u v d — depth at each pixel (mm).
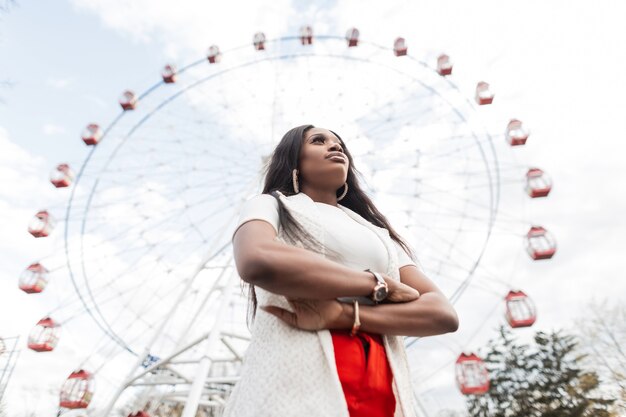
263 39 15367
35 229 12688
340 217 1599
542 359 22484
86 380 9945
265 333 1190
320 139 1875
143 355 10023
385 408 1144
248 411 1037
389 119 13727
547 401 20922
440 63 14570
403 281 1616
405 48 14891
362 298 1310
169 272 12406
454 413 21875
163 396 10086
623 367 20328
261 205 1377
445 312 1297
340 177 1744
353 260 1399
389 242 1590
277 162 1842
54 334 11555
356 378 1099
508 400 22000
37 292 12117
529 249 12508
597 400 20484
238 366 10719
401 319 1221
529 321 11070
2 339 12508
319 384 1050
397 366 1236
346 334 1185
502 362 23312
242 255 1126
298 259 1084
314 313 1142
